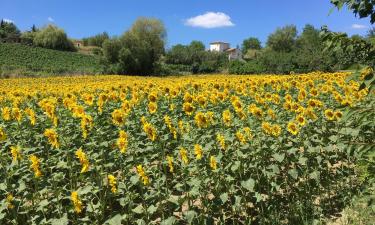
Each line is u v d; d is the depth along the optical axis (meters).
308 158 7.55
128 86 18.80
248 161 6.77
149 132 7.19
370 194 4.62
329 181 7.70
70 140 8.76
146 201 5.94
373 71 3.48
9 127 10.28
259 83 17.97
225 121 8.25
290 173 6.87
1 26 135.25
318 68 40.03
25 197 5.99
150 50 67.44
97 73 63.94
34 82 35.16
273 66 49.25
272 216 6.28
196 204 6.99
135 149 7.89
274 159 7.25
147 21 75.19
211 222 5.91
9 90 20.31
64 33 108.88
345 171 7.85
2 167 6.30
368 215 6.39
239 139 6.78
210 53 94.38
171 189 6.99
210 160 6.24
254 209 6.64
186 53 92.31
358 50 3.71
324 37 3.86
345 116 3.80
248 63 55.09
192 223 5.84
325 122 8.83
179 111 11.87
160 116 10.74
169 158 6.06
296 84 16.14
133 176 5.95
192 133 8.45
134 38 66.88
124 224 5.85
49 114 9.25
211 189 6.43
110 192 6.03
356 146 4.03
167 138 8.63
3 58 80.94
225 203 6.41
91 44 141.12
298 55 45.88
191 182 5.98
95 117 10.71
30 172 6.56
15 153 6.40
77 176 7.24
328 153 7.90
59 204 5.62
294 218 6.49
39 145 8.80
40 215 5.81
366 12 3.64
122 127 9.65
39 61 83.44
